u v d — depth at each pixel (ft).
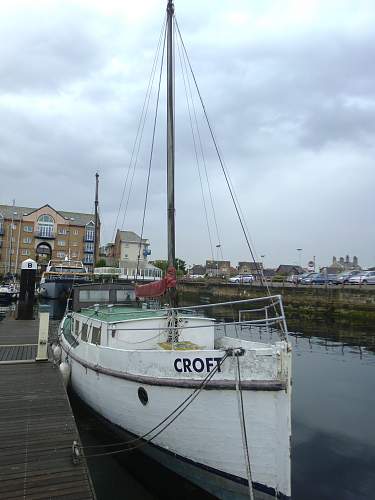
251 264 325.01
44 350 36.91
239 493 19.26
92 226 263.90
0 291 127.13
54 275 137.08
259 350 18.62
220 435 19.42
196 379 19.95
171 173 27.53
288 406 18.17
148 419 22.18
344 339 73.46
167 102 28.07
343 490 21.83
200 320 27.50
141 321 26.86
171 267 26.40
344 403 36.58
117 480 21.97
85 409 30.22
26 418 23.27
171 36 28.60
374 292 88.38
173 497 20.51
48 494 15.92
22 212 260.83
